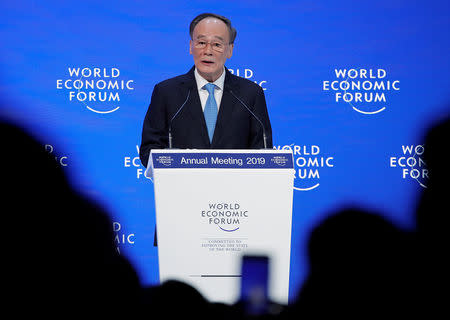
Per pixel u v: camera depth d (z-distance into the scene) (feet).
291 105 54.54
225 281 23.86
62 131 51.98
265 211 23.95
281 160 24.23
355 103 54.75
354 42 54.85
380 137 54.70
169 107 39.50
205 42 38.93
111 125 52.60
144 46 53.31
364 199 54.39
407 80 54.95
